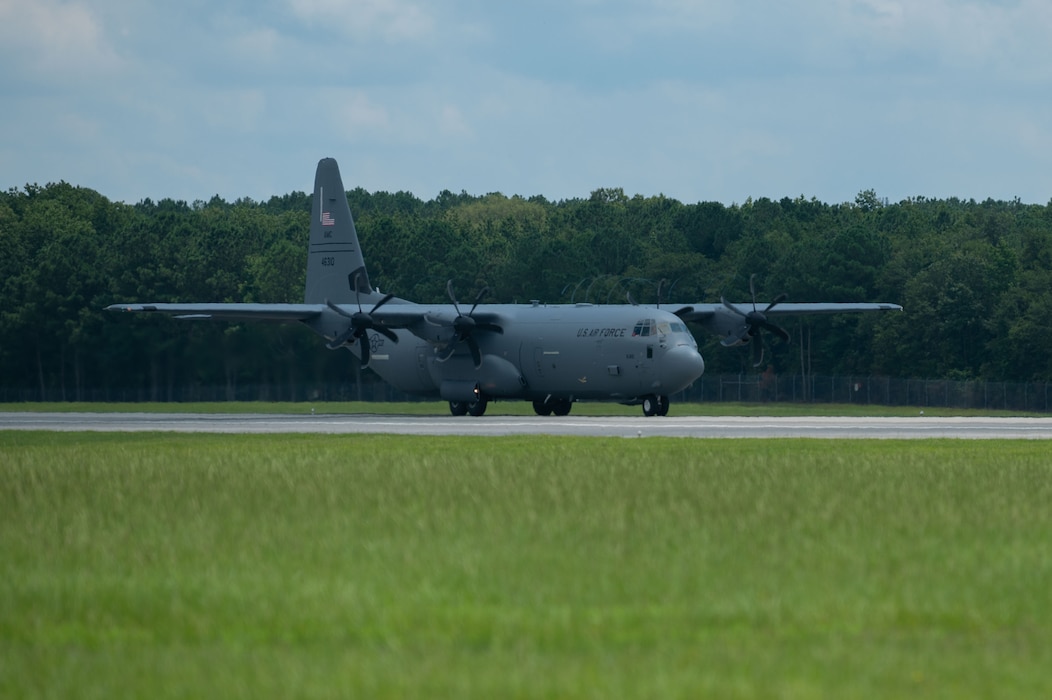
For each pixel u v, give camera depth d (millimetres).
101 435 150000
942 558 60562
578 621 49094
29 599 53250
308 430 160250
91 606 52062
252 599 52938
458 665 43469
